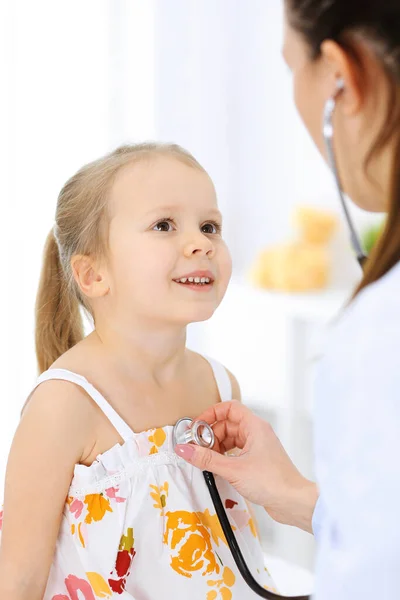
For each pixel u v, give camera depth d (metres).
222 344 2.60
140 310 0.89
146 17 2.51
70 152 2.37
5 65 2.28
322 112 0.64
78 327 1.08
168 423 0.94
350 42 0.59
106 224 0.91
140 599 0.89
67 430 0.85
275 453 0.93
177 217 0.89
